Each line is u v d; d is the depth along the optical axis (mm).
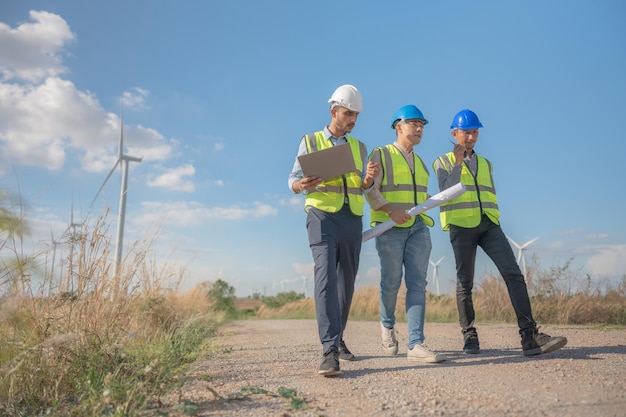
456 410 2199
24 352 2596
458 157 4016
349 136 3816
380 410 2291
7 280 2602
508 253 3928
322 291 3307
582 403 2199
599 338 4984
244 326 10398
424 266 3865
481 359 3680
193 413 2350
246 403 2562
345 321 3762
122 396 2596
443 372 3162
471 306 4133
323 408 2396
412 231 3896
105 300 3629
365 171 3783
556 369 3076
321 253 3391
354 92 3613
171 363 3270
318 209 3479
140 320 5344
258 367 3793
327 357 3174
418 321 3752
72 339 3008
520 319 3746
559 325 8008
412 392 2619
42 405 2695
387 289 4031
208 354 4648
